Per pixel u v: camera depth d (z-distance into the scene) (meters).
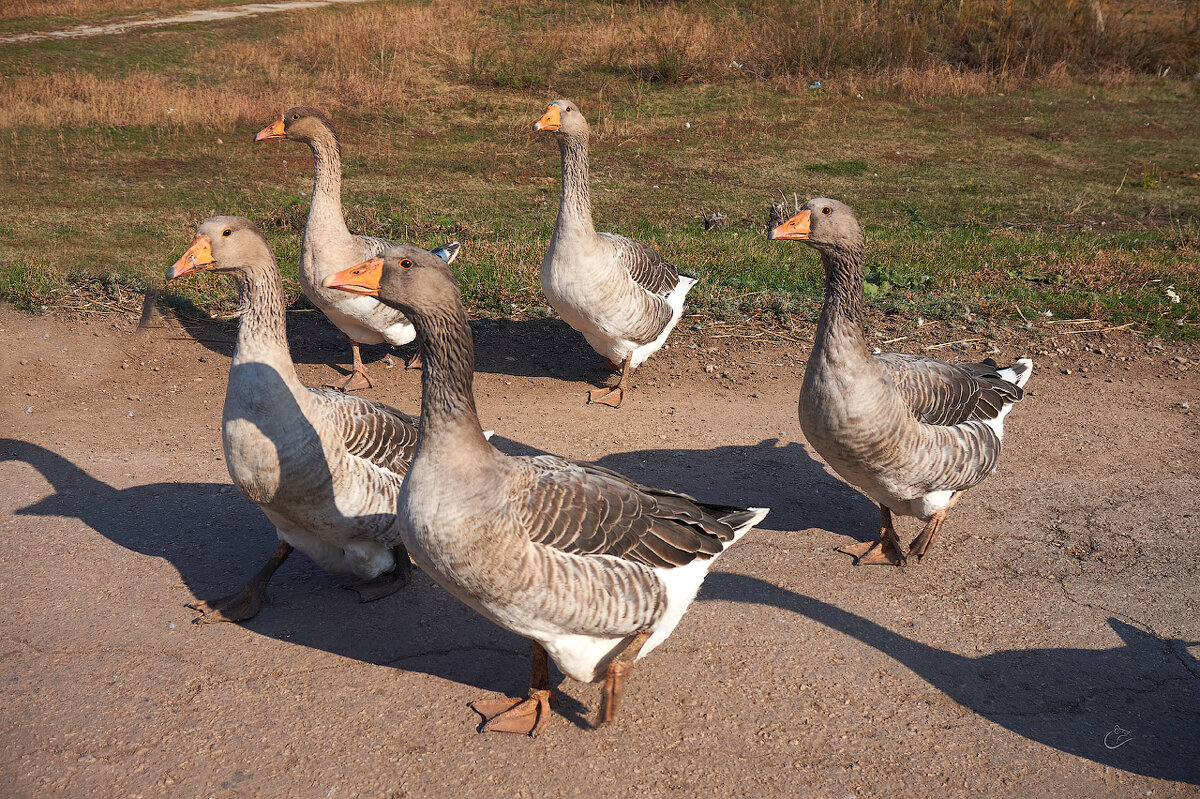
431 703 3.70
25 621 4.06
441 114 17.00
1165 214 12.13
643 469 5.77
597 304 6.40
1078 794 3.33
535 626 3.31
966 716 3.70
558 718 3.65
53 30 22.08
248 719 3.56
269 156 14.04
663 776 3.35
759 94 19.05
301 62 19.78
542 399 6.82
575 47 21.64
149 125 15.16
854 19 20.80
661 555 3.46
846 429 4.28
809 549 4.93
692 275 7.39
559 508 3.28
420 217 10.92
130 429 6.07
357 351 6.96
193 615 4.18
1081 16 21.73
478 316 8.38
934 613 4.38
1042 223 11.66
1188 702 3.82
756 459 5.98
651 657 3.99
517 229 10.64
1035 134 16.62
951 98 19.08
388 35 21.12
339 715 3.60
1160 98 19.55
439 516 3.15
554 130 6.11
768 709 3.70
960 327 8.12
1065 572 4.72
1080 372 7.32
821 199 4.26
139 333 7.64
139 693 3.67
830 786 3.33
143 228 10.01
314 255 6.30
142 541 4.77
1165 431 6.34
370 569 4.29
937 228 11.27
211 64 19.44
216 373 7.02
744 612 4.32
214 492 5.33
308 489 3.87
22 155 12.99
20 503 5.05
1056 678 3.94
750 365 7.51
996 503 5.41
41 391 6.55
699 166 14.32
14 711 3.53
